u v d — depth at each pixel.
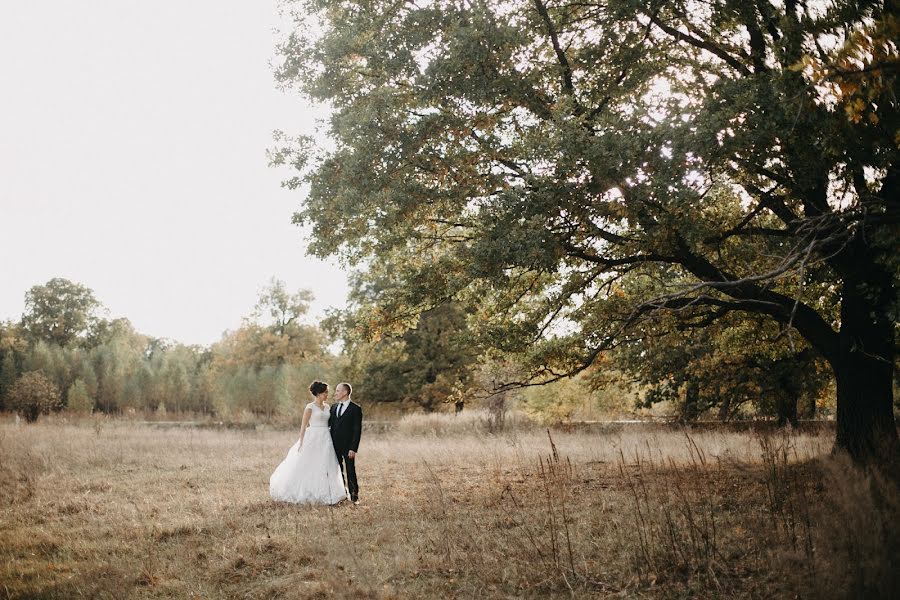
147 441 18.69
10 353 60.81
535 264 8.90
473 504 9.06
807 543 5.64
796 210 11.34
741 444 14.42
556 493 9.34
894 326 10.86
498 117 10.34
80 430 23.09
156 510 9.33
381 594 5.57
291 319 62.53
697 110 8.54
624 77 10.22
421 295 11.29
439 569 6.23
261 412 44.22
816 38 7.75
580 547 6.55
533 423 24.94
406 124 10.12
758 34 10.17
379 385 40.62
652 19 9.92
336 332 26.81
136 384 57.81
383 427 27.41
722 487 8.66
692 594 5.25
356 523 8.16
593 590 5.51
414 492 10.43
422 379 40.94
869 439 9.52
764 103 7.95
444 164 9.98
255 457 15.74
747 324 14.27
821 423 23.02
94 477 12.70
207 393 57.12
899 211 6.59
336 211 10.73
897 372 12.22
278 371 48.88
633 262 10.52
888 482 5.24
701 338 20.41
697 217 8.81
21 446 16.42
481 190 9.93
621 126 8.55
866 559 4.54
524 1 10.59
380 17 10.44
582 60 10.24
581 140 8.50
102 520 8.81
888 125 6.40
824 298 13.34
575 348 11.41
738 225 10.20
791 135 7.88
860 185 9.05
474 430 23.12
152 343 103.00
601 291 12.05
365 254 12.05
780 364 21.02
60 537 7.94
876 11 6.62
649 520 6.75
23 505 10.00
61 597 5.79
